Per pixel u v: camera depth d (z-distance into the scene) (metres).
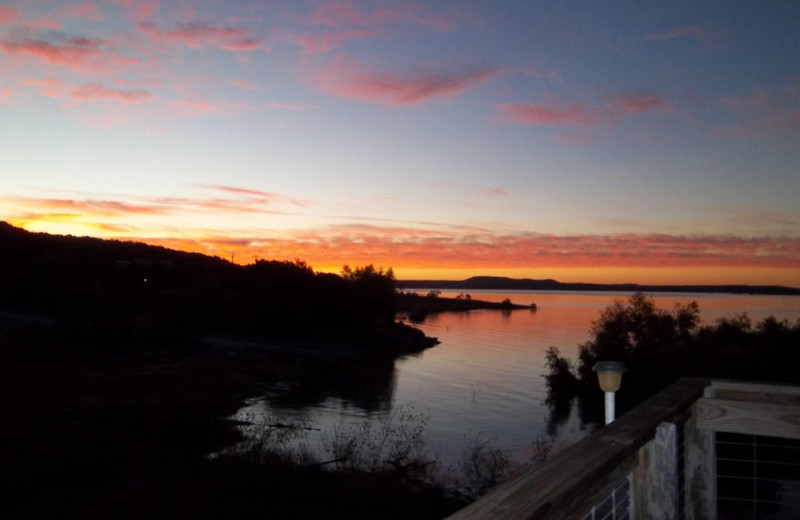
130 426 18.61
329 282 62.94
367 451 19.33
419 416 26.95
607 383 3.17
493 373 42.38
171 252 95.69
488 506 1.47
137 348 38.69
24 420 17.66
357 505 14.23
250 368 36.62
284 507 13.69
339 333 58.41
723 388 3.68
